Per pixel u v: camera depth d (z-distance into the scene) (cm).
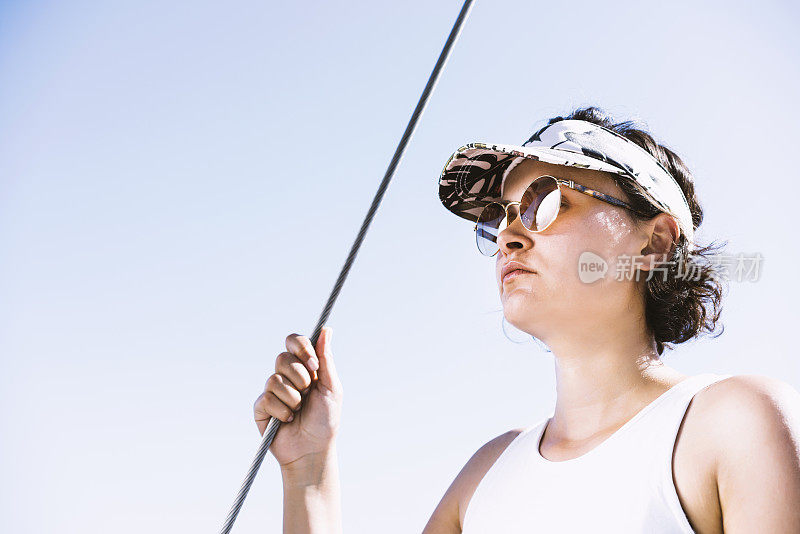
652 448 123
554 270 144
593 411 141
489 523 143
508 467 149
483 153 163
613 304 143
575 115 179
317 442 157
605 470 127
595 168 146
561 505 130
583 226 146
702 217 170
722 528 116
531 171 158
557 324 145
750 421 114
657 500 118
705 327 157
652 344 146
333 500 157
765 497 107
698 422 121
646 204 150
